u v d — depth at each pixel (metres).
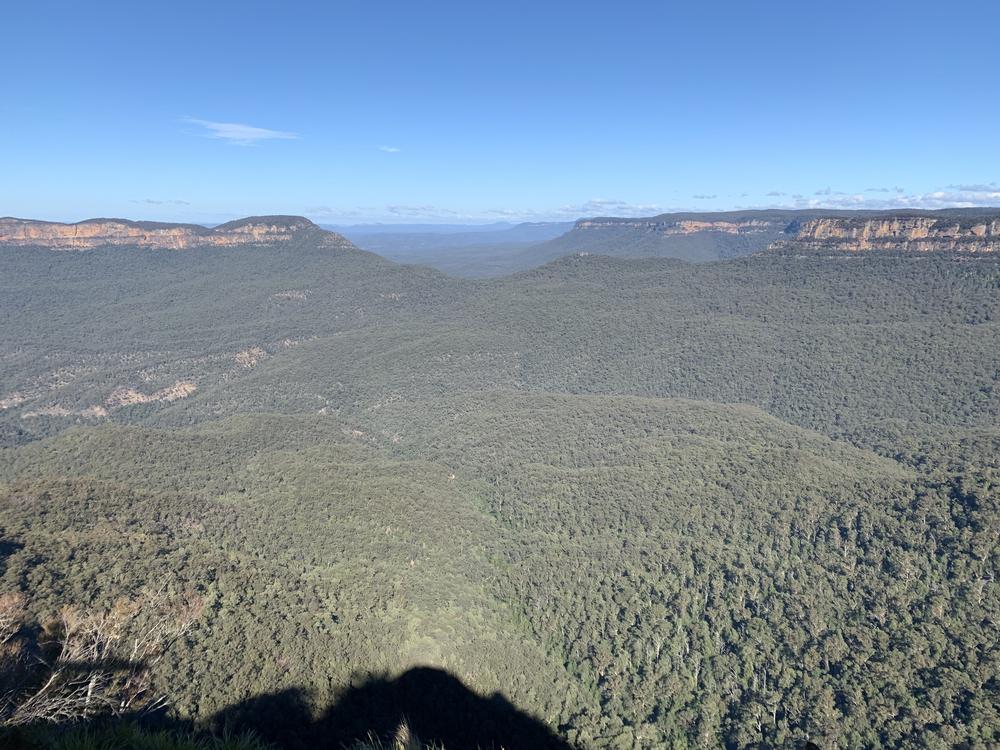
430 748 17.36
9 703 16.30
